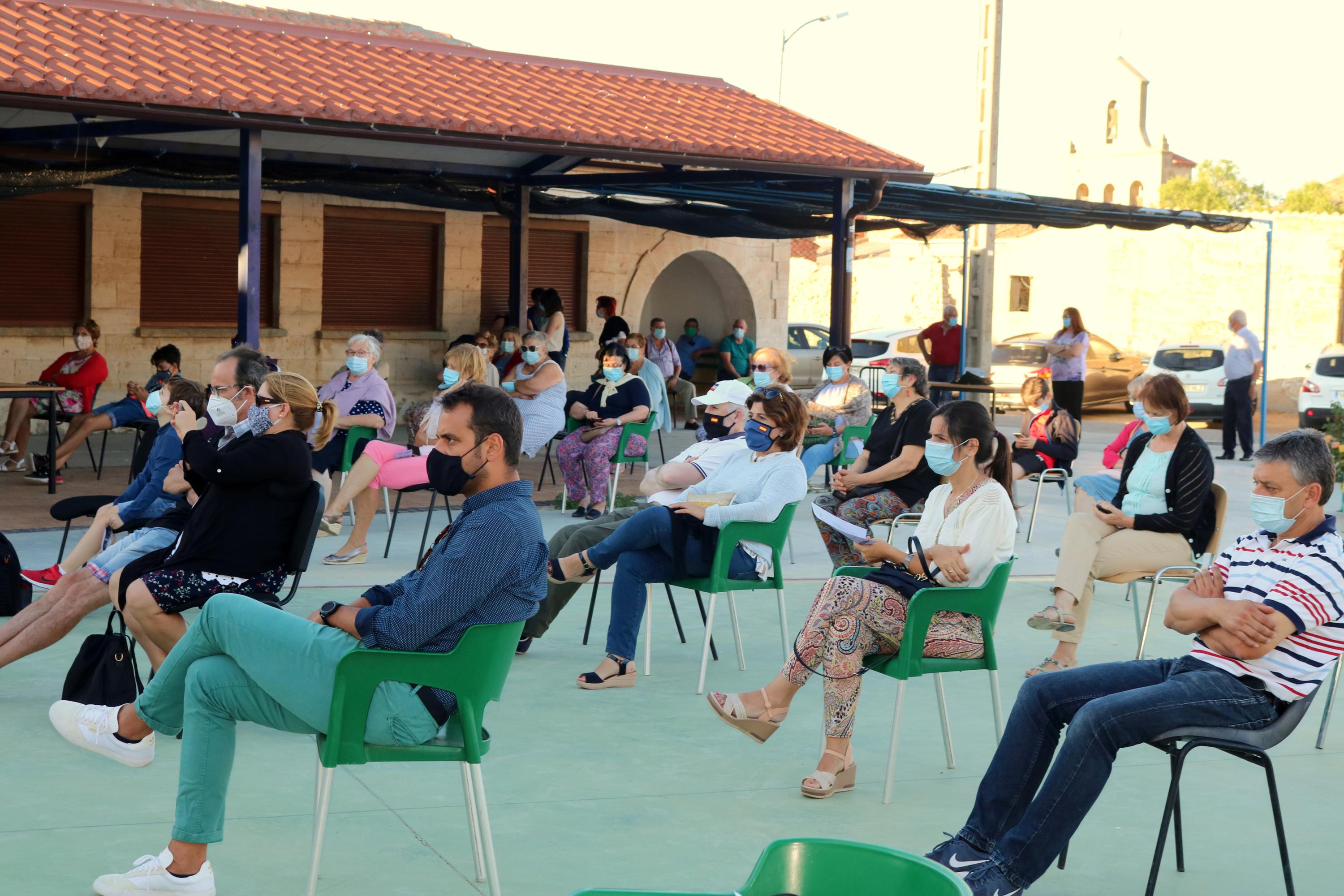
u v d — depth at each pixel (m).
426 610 3.52
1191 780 4.92
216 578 4.65
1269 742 3.76
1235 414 16.56
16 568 6.26
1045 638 7.09
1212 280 29.33
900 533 8.29
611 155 10.88
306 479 4.78
